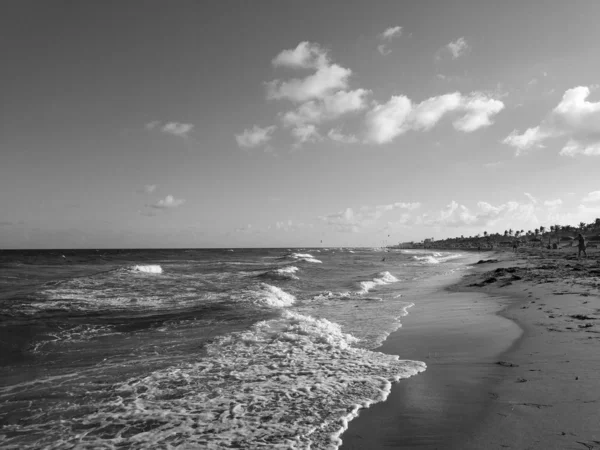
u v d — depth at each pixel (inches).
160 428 169.3
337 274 1164.5
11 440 164.1
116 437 163.3
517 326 345.1
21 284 816.3
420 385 211.5
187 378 237.3
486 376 217.8
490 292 618.5
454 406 177.9
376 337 343.9
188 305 530.6
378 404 186.4
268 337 346.3
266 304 543.5
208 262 1804.9
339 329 376.2
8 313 449.4
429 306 522.3
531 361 236.2
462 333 339.0
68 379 242.2
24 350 311.0
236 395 205.2
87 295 605.0
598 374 202.4
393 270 1387.8
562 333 299.4
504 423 155.2
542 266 1000.2
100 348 318.3
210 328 393.4
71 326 395.5
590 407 163.2
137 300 567.2
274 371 246.5
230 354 292.5
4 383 235.8
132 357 291.0
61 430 172.6
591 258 1327.5
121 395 212.4
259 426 166.4
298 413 178.5
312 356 281.7
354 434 155.6
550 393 182.1
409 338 334.6
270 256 2716.5
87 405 199.9
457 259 2546.8
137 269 1081.4
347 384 216.7
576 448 131.2
